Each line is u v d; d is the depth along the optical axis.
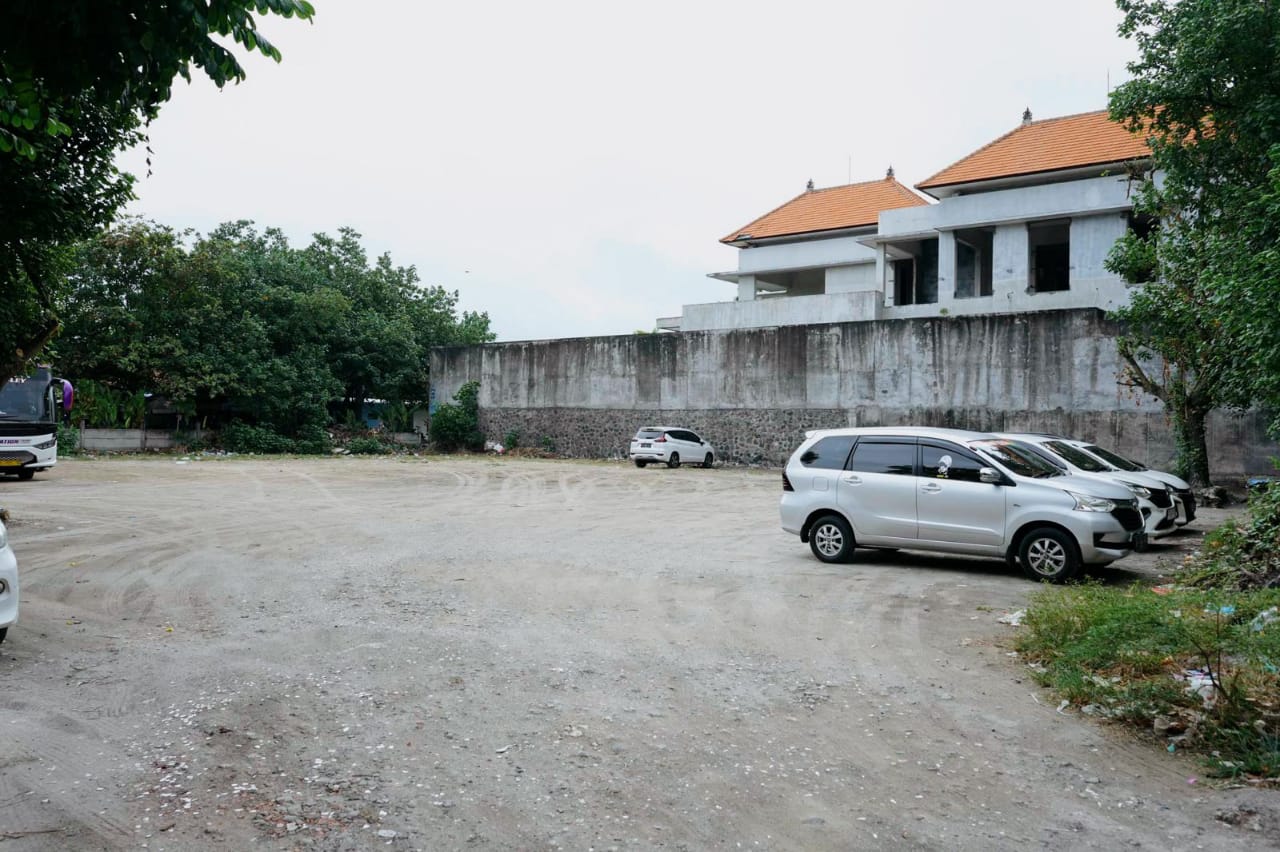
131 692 5.26
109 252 31.66
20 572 9.27
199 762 4.20
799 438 30.52
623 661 6.08
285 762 4.21
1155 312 17.52
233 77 4.53
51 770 4.07
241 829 3.51
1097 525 8.80
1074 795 3.95
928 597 8.39
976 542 9.53
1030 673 5.82
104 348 31.38
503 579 9.15
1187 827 3.62
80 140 9.77
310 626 6.98
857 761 4.33
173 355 32.50
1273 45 10.90
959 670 5.94
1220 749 4.40
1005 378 25.66
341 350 40.22
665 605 7.96
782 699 5.29
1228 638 5.47
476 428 39.66
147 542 11.45
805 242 36.09
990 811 3.77
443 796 3.86
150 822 3.55
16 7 3.96
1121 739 4.64
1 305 11.12
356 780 4.02
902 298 34.72
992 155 29.83
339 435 39.84
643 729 4.75
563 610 7.69
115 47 4.22
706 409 32.94
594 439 36.06
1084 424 24.06
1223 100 12.05
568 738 4.59
